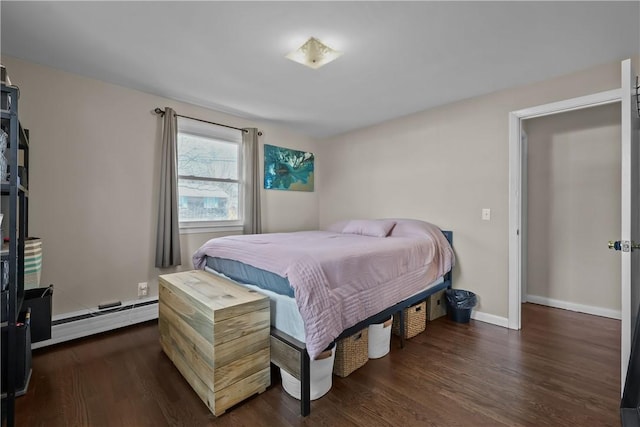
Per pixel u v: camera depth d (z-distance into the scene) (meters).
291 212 4.21
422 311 2.62
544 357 2.15
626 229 1.40
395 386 1.82
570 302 3.17
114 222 2.71
